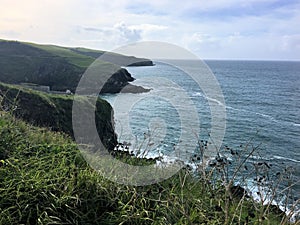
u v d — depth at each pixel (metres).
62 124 17.41
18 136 4.79
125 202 3.49
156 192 3.67
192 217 3.22
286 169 4.20
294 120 35.09
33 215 3.15
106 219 3.20
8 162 3.66
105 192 3.47
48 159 4.21
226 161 3.86
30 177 3.51
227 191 3.48
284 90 69.12
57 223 3.00
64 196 3.26
